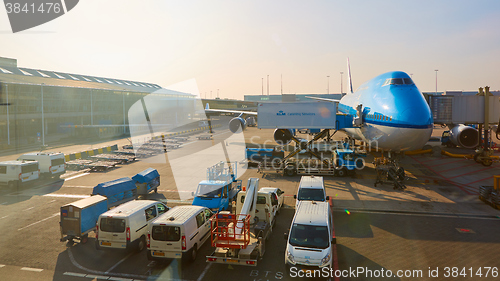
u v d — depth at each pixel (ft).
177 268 41.73
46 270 41.11
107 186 62.49
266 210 50.93
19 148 159.33
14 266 42.11
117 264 42.88
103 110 241.14
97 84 277.44
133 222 44.96
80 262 43.39
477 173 97.86
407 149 81.87
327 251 39.19
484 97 106.01
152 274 40.22
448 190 78.84
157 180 78.23
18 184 79.05
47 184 86.58
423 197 72.95
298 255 38.91
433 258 43.70
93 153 126.72
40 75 249.34
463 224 56.29
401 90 83.71
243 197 52.16
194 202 56.39
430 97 107.45
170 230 40.96
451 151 138.72
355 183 86.17
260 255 42.14
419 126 74.64
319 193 59.11
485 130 107.34
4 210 64.80
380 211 63.46
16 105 189.16
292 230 42.55
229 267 42.01
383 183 84.94
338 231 53.52
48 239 50.93
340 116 98.63
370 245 47.98
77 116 226.99
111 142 179.22
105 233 44.04
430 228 54.49
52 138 199.72
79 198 73.31
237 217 43.98
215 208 54.49
